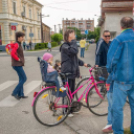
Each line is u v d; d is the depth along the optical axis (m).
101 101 3.84
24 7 38.03
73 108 3.61
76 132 3.11
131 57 2.49
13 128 3.30
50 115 3.37
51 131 3.18
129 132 2.94
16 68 4.64
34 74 8.31
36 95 3.21
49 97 3.32
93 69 3.73
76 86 3.80
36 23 44.03
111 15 17.59
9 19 30.94
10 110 4.12
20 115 3.85
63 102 3.47
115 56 2.50
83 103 3.79
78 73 3.56
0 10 30.06
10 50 4.46
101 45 4.25
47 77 3.25
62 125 3.38
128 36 2.49
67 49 3.28
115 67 2.61
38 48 32.03
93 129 3.18
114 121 2.72
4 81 7.07
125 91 2.57
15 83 6.71
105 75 3.64
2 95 5.25
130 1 16.64
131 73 2.52
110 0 16.75
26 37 38.56
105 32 4.20
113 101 2.69
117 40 2.48
